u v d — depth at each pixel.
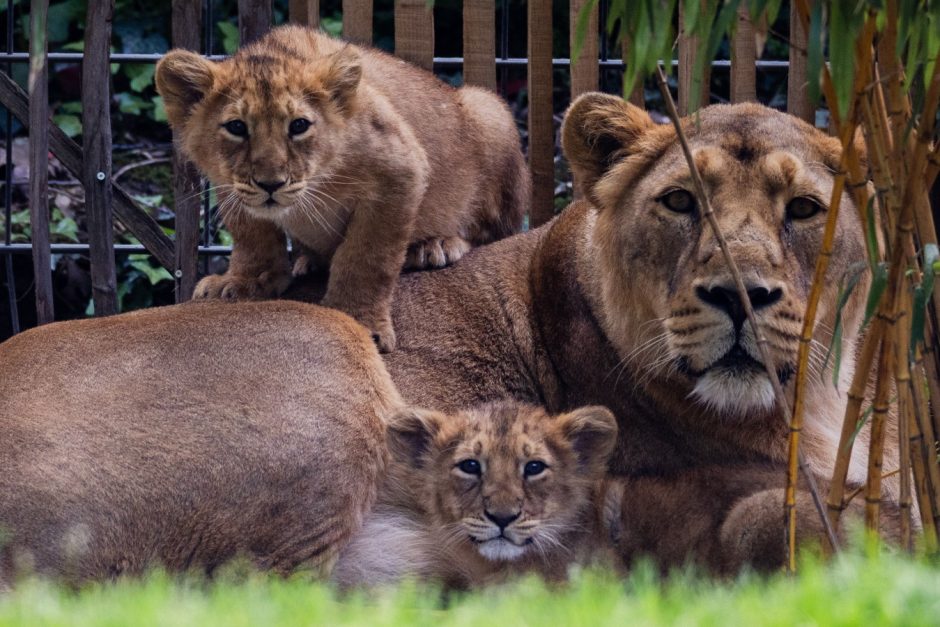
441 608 9.10
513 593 8.09
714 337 8.11
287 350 9.00
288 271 10.73
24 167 17.81
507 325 9.80
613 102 9.12
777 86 17.72
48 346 9.05
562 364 9.62
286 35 11.55
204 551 8.55
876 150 7.60
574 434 9.29
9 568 8.22
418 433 9.27
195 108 10.66
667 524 8.93
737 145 8.50
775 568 8.43
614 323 9.07
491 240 12.03
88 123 12.76
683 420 9.11
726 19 7.02
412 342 9.83
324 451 8.70
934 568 7.43
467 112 11.90
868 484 7.84
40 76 12.62
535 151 12.73
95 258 12.94
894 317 7.54
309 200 10.29
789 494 7.79
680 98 12.57
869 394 9.45
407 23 12.61
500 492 9.05
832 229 7.49
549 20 12.59
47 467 8.41
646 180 8.74
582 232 9.52
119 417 8.63
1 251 14.27
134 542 8.47
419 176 10.39
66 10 18.58
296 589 7.72
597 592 7.15
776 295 8.06
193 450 8.59
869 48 7.27
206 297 10.45
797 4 7.50
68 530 8.34
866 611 5.97
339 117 10.30
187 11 12.66
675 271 8.45
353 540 8.91
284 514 8.61
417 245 10.75
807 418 9.04
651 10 7.15
